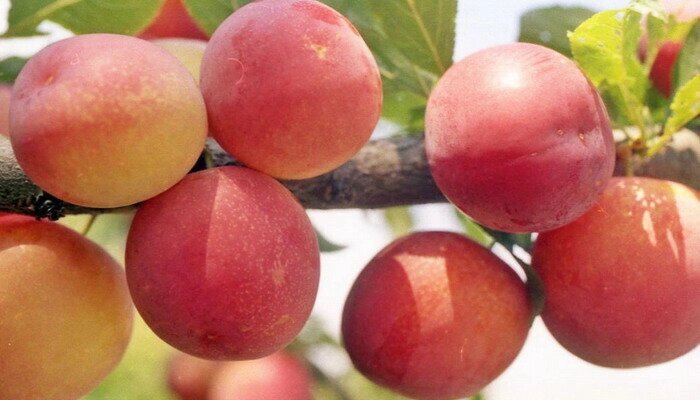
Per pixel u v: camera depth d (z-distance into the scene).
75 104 0.34
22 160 0.35
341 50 0.37
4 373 0.36
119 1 0.43
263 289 0.36
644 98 0.43
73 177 0.35
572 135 0.38
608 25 0.41
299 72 0.36
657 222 0.40
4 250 0.37
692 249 0.40
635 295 0.40
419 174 0.42
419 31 0.44
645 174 0.44
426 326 0.41
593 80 0.43
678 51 0.45
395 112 0.50
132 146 0.35
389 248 0.43
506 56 0.39
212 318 0.36
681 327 0.40
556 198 0.38
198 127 0.36
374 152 0.42
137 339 0.74
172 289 0.35
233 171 0.37
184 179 0.37
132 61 0.35
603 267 0.40
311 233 0.37
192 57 0.43
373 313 0.41
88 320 0.37
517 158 0.37
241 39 0.36
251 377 0.69
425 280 0.41
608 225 0.41
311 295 0.37
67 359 0.37
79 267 0.37
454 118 0.38
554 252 0.41
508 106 0.38
